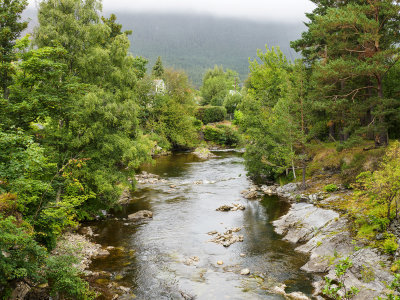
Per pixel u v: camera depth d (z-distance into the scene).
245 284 17.22
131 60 29.97
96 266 19.23
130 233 25.02
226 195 36.38
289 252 21.25
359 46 32.12
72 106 23.11
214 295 16.12
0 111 19.27
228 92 122.19
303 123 35.12
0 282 11.61
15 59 20.72
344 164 31.81
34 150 15.59
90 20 27.08
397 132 36.97
